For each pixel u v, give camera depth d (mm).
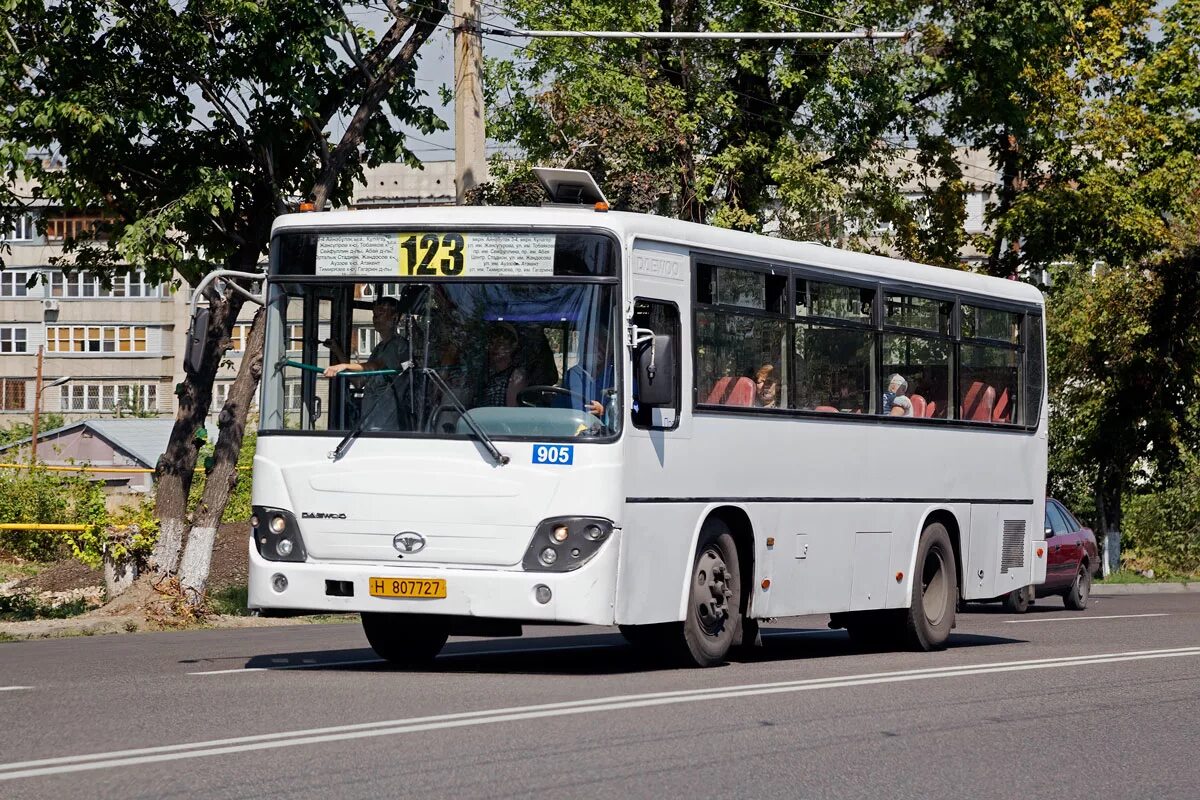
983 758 12562
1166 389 57406
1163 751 13219
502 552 16688
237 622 28891
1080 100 50938
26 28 27109
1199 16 52531
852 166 48219
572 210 17141
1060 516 39938
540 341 16922
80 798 9875
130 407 114250
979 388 24156
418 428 16953
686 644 18219
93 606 30984
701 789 10805
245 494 56750
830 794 10867
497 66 45312
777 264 19750
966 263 52531
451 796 10195
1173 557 61281
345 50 28406
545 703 14516
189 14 27250
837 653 22156
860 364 21359
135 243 27188
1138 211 50844
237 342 111062
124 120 26922
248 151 28750
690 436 18000
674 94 42812
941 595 22953
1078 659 20547
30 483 49000
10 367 115125
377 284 17266
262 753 11547
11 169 28078
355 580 16922
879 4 45094
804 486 20078
